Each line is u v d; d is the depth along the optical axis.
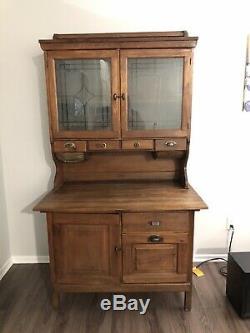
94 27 2.12
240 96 2.21
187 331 1.75
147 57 1.86
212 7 2.09
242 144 2.29
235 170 2.34
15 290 2.14
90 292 1.98
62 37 1.97
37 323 1.82
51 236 1.82
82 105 1.98
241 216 2.42
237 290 1.86
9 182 2.37
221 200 2.39
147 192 2.00
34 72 2.19
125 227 1.79
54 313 1.91
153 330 1.76
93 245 1.83
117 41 1.82
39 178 2.36
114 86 1.89
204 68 2.17
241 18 2.10
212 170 2.34
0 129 2.28
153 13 2.11
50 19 2.12
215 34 2.12
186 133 1.96
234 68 2.17
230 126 2.26
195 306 1.96
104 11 2.11
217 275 2.28
